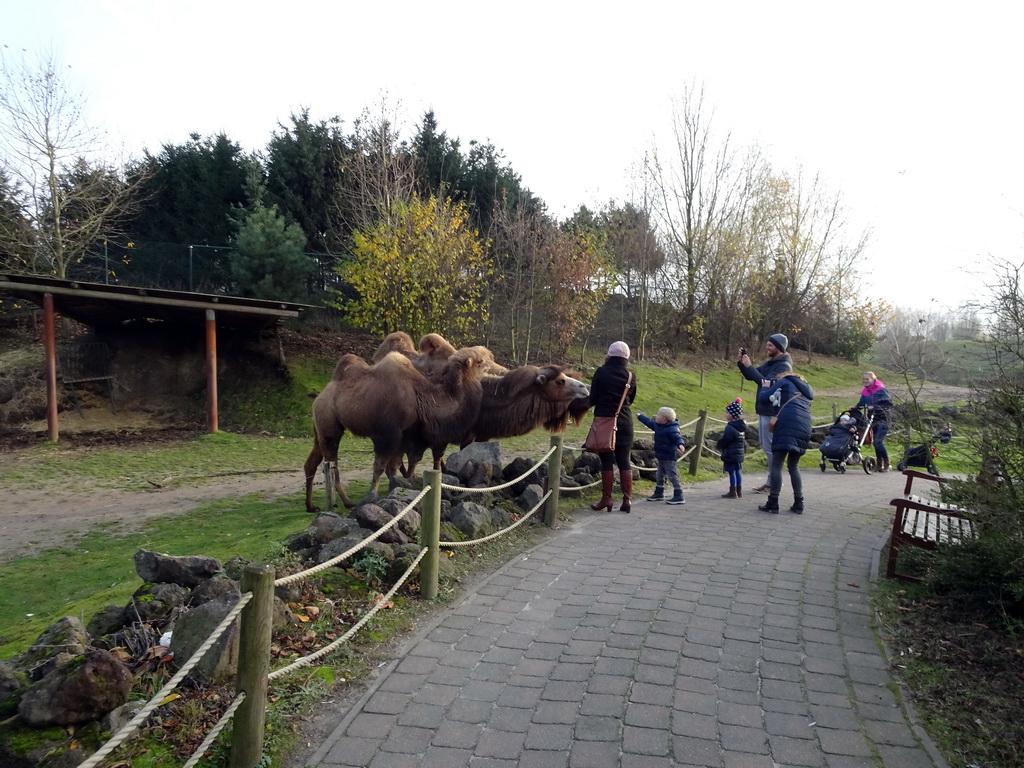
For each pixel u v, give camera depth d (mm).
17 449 15906
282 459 15117
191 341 21016
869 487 11320
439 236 20797
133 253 24938
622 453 8562
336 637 4562
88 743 3152
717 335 35406
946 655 4496
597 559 6539
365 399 8422
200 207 26312
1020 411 4703
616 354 8414
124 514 10500
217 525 9414
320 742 3508
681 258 33406
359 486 11422
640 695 3992
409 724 3662
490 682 4125
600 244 27891
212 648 3771
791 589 5777
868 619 5148
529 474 7926
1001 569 4750
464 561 6254
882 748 3518
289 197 26125
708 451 13664
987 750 3480
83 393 19266
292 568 5129
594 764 3336
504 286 26062
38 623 6086
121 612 4520
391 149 23953
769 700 3967
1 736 3088
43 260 22844
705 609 5309
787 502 9484
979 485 5012
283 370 20672
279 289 22656
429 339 9289
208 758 3271
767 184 34656
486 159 32406
